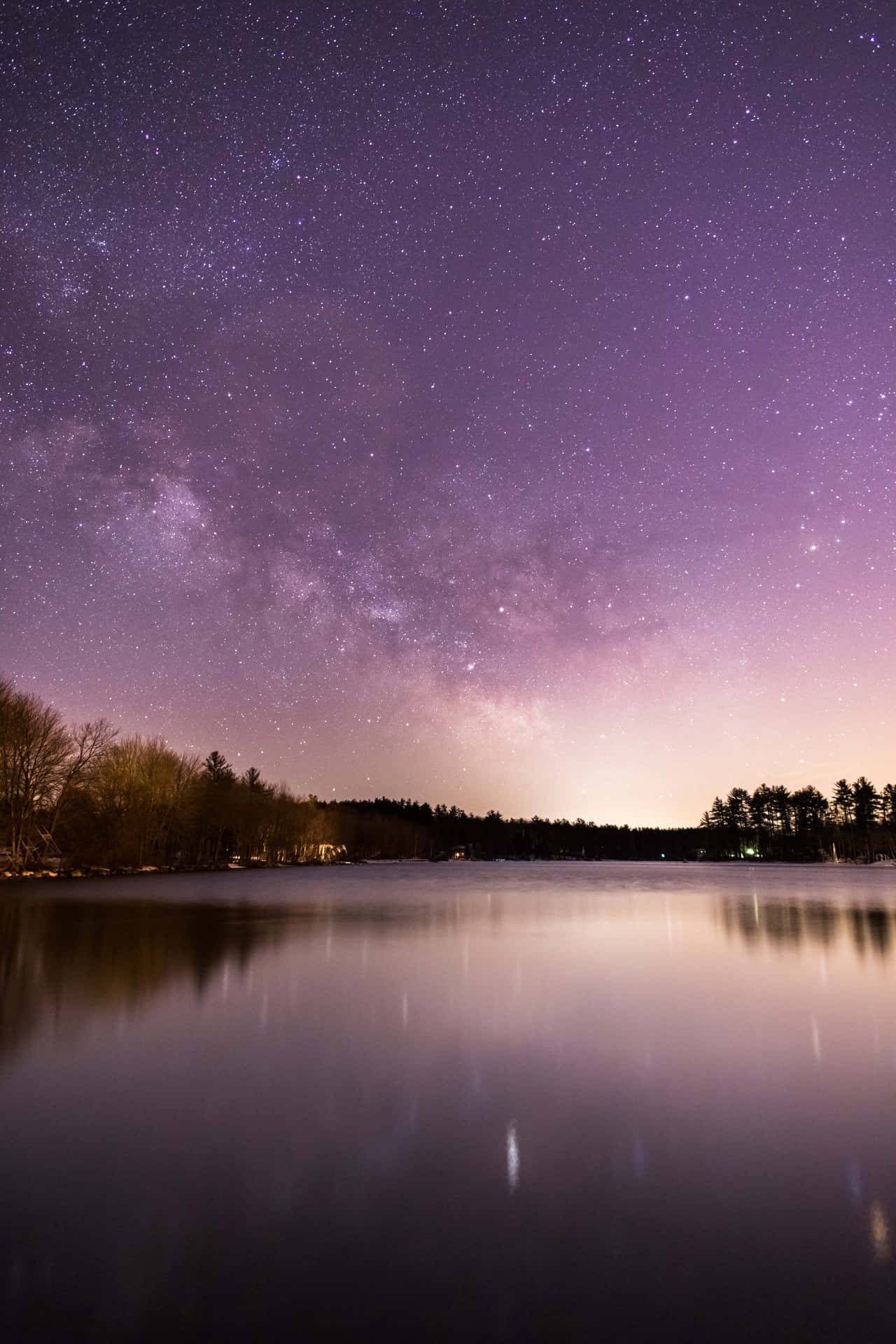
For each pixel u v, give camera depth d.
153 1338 3.54
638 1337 3.54
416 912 27.94
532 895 40.81
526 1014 10.41
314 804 137.38
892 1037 9.19
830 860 151.75
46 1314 3.73
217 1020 10.03
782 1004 11.20
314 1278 4.04
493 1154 5.66
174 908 29.09
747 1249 4.33
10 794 57.03
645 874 82.38
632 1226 4.58
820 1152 5.71
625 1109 6.64
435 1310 3.75
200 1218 4.67
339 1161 5.54
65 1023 9.86
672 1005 11.05
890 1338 3.55
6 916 25.34
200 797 86.44
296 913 27.08
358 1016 10.26
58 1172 5.33
